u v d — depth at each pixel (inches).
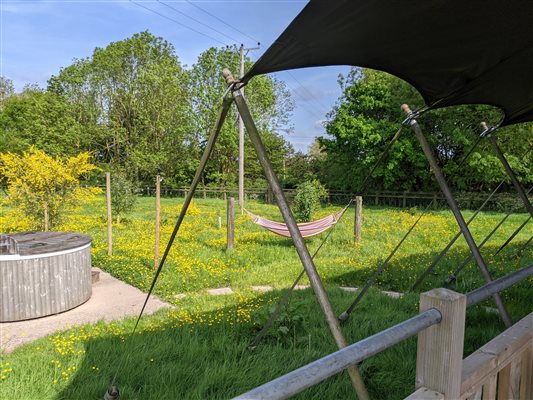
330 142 844.6
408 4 51.0
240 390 103.4
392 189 803.4
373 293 195.2
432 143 705.0
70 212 351.3
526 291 186.5
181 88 1041.5
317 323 150.5
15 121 1133.7
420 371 48.1
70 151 989.8
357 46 63.1
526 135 569.3
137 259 275.6
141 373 111.7
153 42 1093.8
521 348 63.3
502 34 67.3
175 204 721.0
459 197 671.8
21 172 325.7
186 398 98.6
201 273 246.5
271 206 731.4
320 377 35.5
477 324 147.8
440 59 77.1
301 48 57.8
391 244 342.0
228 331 143.4
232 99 68.1
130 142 1024.2
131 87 1018.7
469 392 51.1
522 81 96.8
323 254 309.4
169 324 154.2
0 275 171.0
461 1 53.4
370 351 39.8
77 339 141.6
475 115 629.9
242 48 625.0
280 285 222.4
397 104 742.5
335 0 45.6
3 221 379.6
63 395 102.8
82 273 196.4
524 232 407.2
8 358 127.8
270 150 1039.0
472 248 115.6
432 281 217.8
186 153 1024.2
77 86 1048.8
